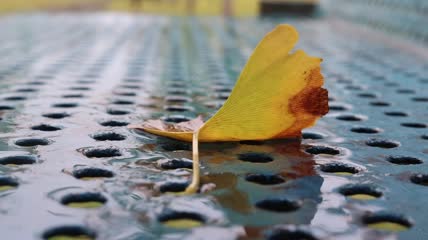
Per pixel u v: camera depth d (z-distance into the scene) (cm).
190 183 18
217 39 78
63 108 30
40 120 27
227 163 20
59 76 43
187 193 17
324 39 83
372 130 27
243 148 22
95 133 24
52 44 68
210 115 29
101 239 14
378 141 25
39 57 55
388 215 16
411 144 24
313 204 17
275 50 20
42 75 43
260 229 15
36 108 30
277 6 122
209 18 119
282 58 20
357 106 33
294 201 17
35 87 37
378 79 45
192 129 23
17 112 28
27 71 45
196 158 18
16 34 80
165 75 45
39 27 93
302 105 21
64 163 20
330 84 42
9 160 20
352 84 42
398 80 45
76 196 17
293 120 21
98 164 20
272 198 17
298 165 20
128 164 20
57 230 15
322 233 15
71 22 104
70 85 38
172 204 16
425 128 28
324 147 23
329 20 112
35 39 74
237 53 62
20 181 18
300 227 15
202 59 57
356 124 28
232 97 21
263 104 21
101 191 17
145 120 27
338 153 22
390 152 23
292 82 21
